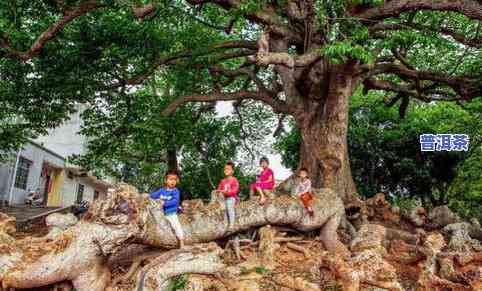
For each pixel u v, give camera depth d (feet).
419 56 54.85
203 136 64.64
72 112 46.85
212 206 29.04
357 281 22.88
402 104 55.26
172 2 43.24
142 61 46.85
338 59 32.14
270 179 31.32
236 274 25.45
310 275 26.94
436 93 53.47
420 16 43.86
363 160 72.90
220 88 55.11
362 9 37.45
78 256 21.12
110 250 21.81
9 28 37.32
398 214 47.01
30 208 68.33
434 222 48.14
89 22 44.27
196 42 50.06
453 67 54.60
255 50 48.39
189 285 21.72
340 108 41.70
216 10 51.31
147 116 46.75
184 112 51.67
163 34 46.88
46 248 22.85
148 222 23.88
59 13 41.47
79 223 22.31
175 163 59.72
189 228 26.99
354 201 42.27
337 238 32.45
